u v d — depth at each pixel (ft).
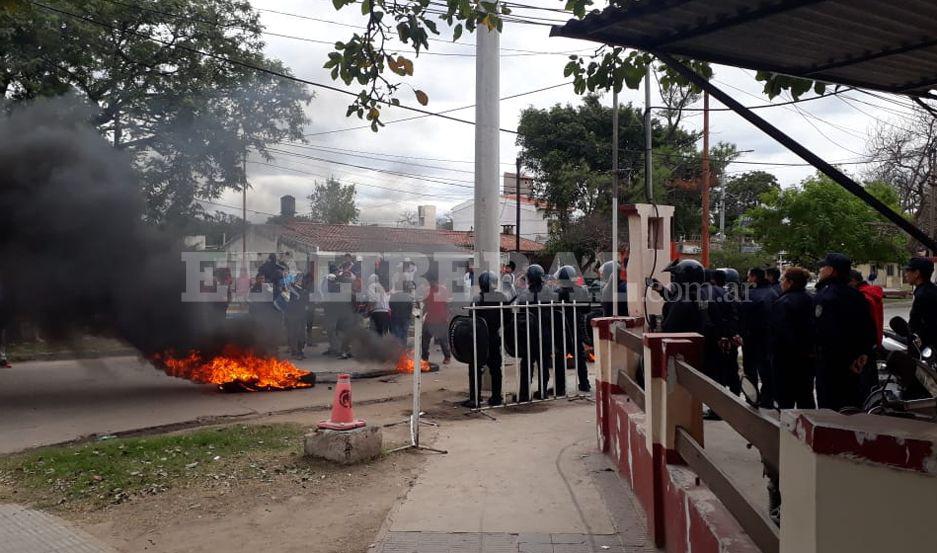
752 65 12.70
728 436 23.04
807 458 6.09
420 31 15.67
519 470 19.21
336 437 19.60
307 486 17.72
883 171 90.89
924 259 22.94
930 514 5.47
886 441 5.57
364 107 16.62
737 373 27.14
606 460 20.18
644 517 15.35
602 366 20.92
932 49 11.80
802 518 6.20
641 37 11.57
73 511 15.97
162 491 17.26
